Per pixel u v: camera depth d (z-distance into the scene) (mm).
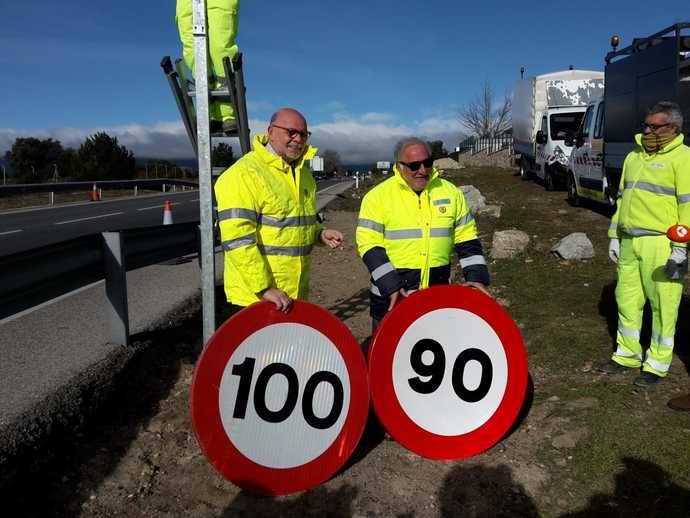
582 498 2949
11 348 4984
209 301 3918
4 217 19141
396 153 3482
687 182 3848
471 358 3352
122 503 3025
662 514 2756
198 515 2938
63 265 4250
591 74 19297
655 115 3943
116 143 50281
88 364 4484
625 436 3381
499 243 8445
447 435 3324
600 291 6414
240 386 2936
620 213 4320
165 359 4902
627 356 4340
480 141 37312
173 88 4230
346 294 7516
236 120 4289
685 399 3758
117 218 18859
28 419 3562
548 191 16406
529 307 6051
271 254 3295
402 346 3223
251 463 2969
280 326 3012
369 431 3762
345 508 2965
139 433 3734
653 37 8664
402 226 3557
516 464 3275
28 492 3062
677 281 3996
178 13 4016
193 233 7172
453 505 2963
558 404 3904
